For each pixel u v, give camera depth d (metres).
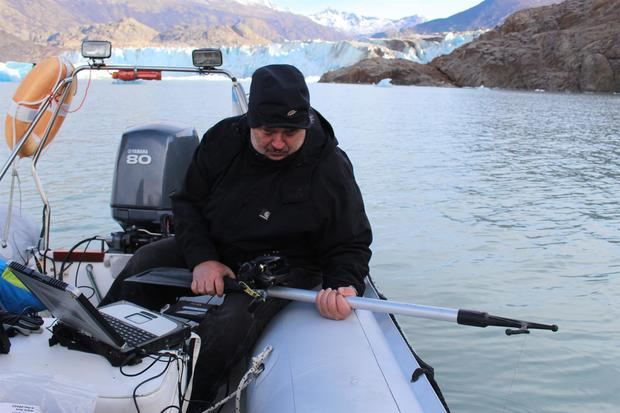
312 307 2.04
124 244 2.84
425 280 5.32
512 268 5.66
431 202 8.35
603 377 3.72
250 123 1.92
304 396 1.62
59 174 9.07
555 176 10.95
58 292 1.45
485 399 3.50
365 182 9.80
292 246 2.13
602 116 25.77
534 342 4.15
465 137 17.03
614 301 4.89
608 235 6.88
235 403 1.92
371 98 38.19
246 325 1.95
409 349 1.90
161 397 1.49
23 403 1.42
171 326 1.67
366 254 2.12
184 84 59.94
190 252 2.11
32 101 2.73
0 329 1.54
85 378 1.49
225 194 2.09
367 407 1.56
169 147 2.91
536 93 48.88
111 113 20.27
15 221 2.91
